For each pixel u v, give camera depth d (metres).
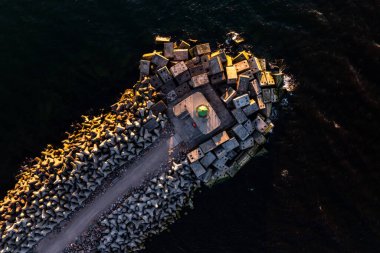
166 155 44.84
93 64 47.72
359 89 43.69
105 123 45.78
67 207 44.31
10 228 44.19
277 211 43.81
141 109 44.59
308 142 44.00
